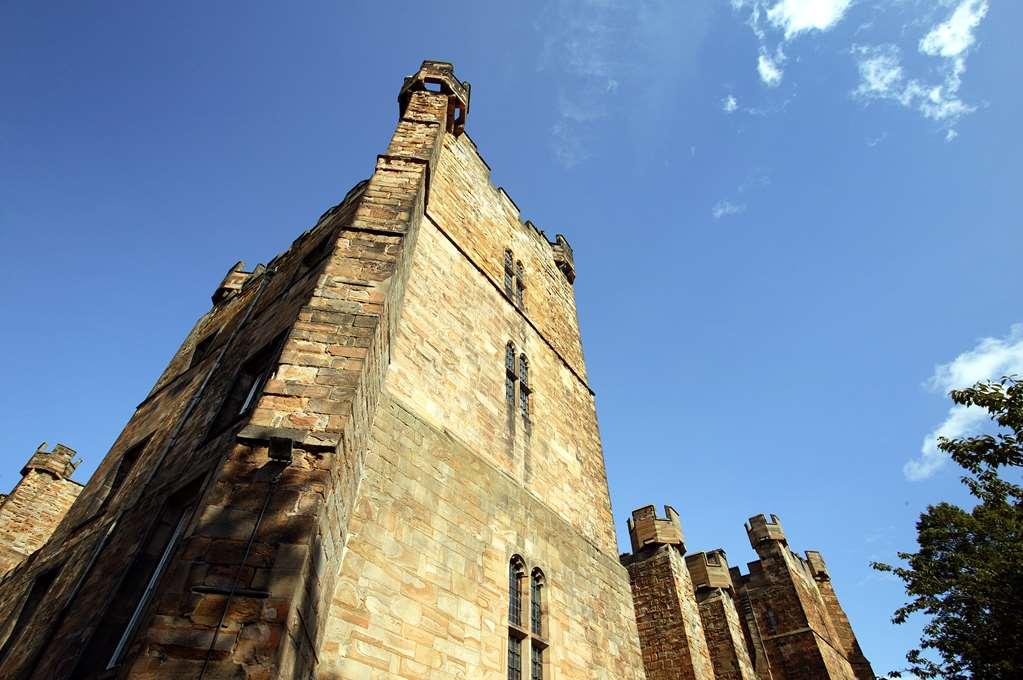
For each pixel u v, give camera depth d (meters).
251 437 7.41
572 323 24.25
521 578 13.12
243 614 5.86
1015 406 13.75
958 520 18.67
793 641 36.09
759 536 41.25
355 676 8.21
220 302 23.27
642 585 24.45
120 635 8.37
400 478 11.02
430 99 18.70
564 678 12.77
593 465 19.78
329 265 10.78
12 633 11.99
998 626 16.88
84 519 14.30
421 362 13.70
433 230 16.94
